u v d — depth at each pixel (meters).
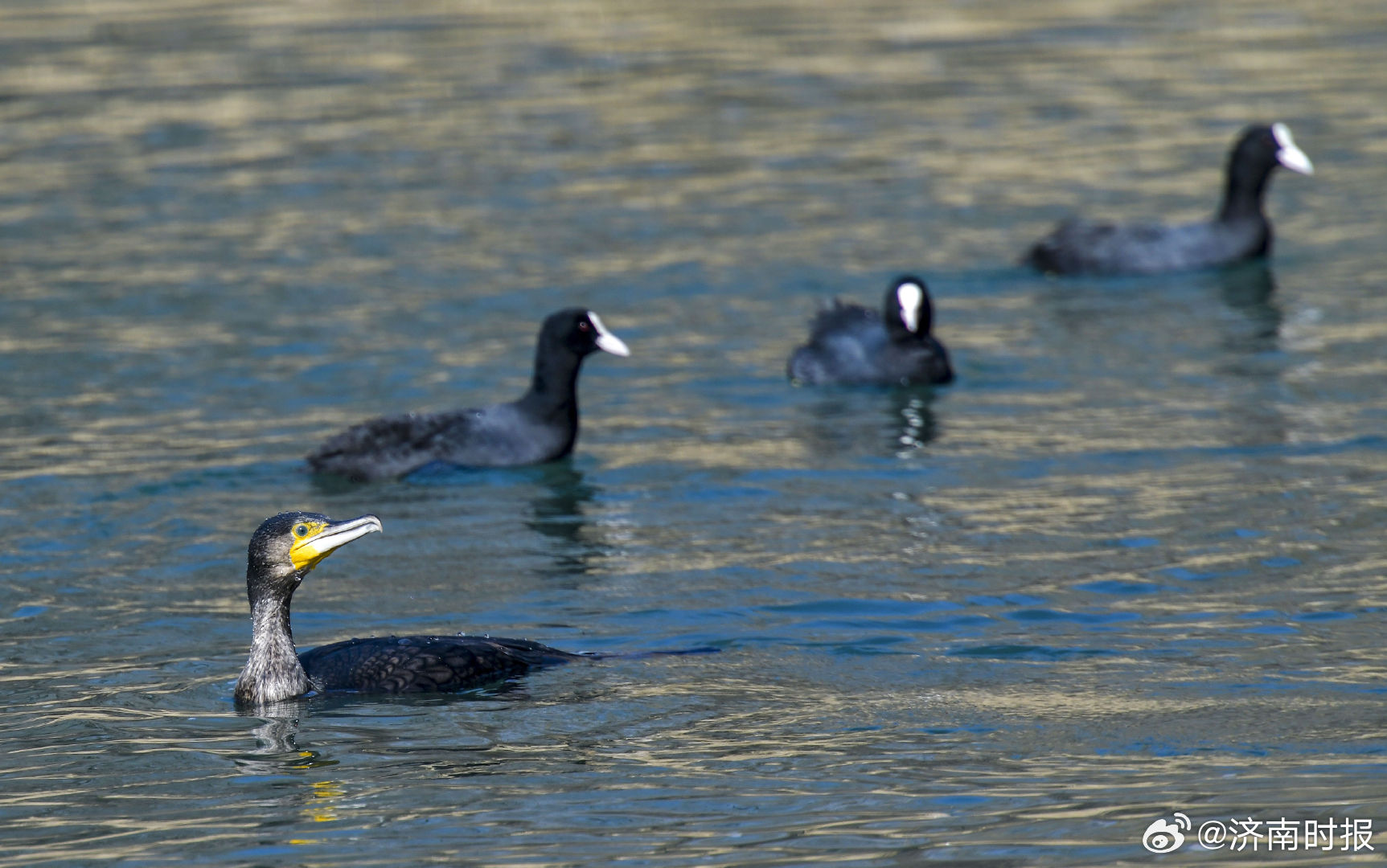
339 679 11.47
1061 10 44.22
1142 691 11.10
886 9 44.81
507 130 33.28
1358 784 9.40
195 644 12.61
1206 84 36.06
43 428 18.28
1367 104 33.81
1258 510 15.08
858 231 26.89
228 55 39.69
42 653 12.44
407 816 9.41
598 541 14.92
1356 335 21.12
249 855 8.98
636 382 20.31
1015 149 31.55
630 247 26.05
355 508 15.99
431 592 13.70
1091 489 15.91
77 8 45.50
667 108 34.97
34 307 23.00
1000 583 13.45
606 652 12.14
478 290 23.84
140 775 10.14
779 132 33.06
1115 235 25.12
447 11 45.25
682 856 8.75
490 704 11.11
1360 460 16.41
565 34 41.97
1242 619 12.47
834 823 9.10
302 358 20.86
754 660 11.91
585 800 9.55
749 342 21.73
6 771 10.26
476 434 17.31
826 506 15.75
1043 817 9.09
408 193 29.16
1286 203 28.48
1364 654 11.65
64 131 33.34
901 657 11.92
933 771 9.83
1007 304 23.58
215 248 25.95
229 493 16.38
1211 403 18.64
